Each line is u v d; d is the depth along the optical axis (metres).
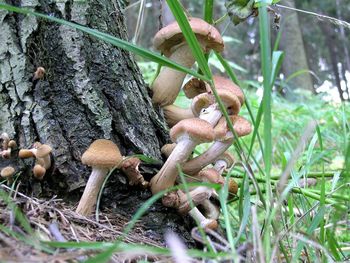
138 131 0.51
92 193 0.45
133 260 0.38
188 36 0.38
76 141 0.48
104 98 0.50
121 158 0.44
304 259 0.50
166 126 0.56
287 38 3.18
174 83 0.55
